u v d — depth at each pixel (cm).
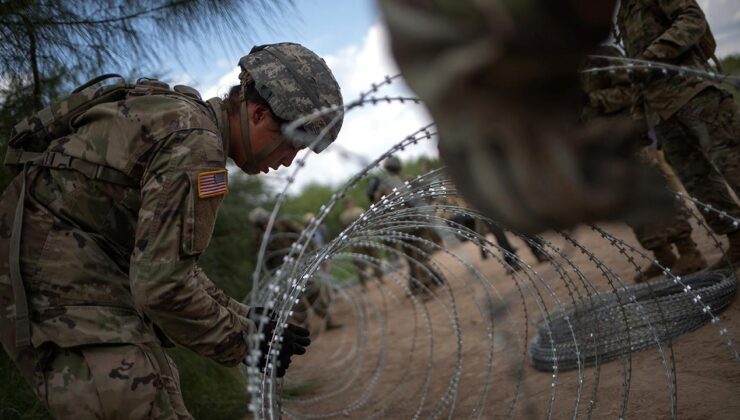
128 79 313
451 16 56
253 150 188
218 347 162
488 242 220
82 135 165
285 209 875
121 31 297
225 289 598
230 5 283
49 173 167
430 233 724
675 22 330
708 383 236
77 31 290
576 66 58
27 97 299
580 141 57
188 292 153
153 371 161
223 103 189
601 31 56
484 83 57
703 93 330
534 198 56
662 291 354
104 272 165
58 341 155
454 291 691
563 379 296
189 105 166
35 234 162
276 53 187
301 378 514
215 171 158
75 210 164
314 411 401
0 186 297
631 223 56
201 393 399
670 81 342
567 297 435
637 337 296
